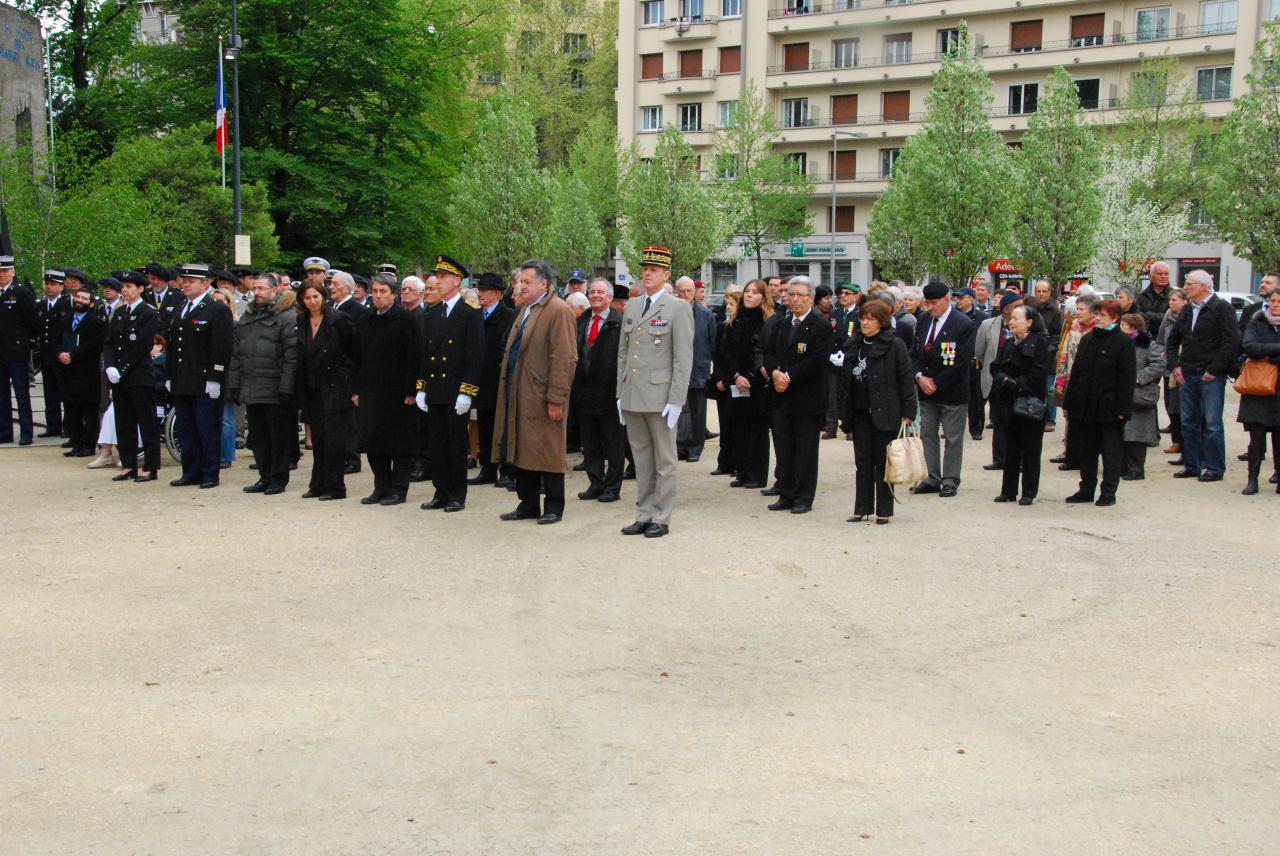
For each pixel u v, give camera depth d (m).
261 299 11.19
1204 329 12.15
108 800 4.38
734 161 52.94
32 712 5.29
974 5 55.72
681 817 4.23
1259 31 50.16
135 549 8.62
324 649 6.25
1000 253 32.56
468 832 4.12
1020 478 11.67
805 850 3.98
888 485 9.79
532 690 5.61
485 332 11.90
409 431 10.60
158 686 5.65
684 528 9.61
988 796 4.43
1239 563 8.32
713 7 61.84
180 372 11.39
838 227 60.97
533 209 32.88
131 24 39.09
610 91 67.12
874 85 58.84
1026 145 33.06
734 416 11.87
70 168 22.17
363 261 35.00
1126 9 53.53
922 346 11.43
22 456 13.87
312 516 10.02
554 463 9.72
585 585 7.65
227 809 4.30
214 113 32.97
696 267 40.50
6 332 14.60
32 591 7.38
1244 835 4.12
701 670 5.93
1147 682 5.77
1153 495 11.31
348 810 4.30
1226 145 32.06
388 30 33.75
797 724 5.17
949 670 5.95
